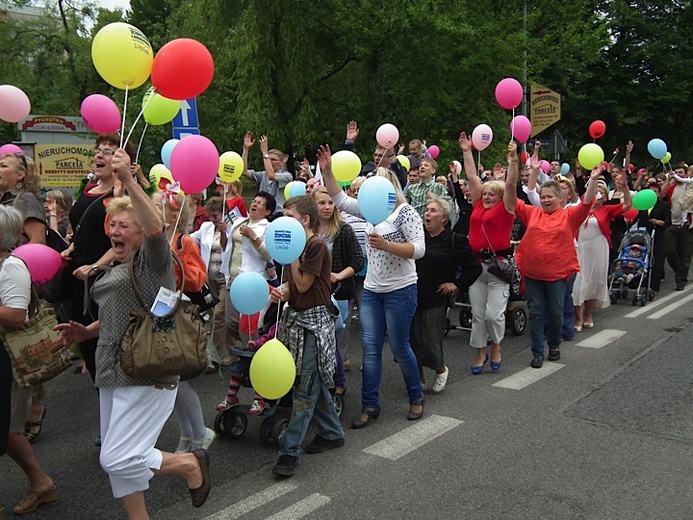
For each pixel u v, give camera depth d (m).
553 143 17.16
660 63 27.33
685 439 4.49
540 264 6.28
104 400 3.09
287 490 3.84
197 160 3.26
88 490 3.94
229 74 17.41
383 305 4.88
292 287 4.11
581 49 23.02
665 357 6.56
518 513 3.51
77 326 3.32
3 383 3.20
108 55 3.29
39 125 16.00
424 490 3.80
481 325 6.14
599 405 5.20
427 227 5.43
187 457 3.21
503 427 4.77
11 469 4.30
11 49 23.88
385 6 15.52
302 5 15.43
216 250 6.46
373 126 16.67
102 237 4.02
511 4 20.86
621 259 9.59
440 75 16.33
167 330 2.97
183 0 24.44
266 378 3.80
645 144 29.00
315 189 5.48
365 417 4.87
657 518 3.44
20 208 4.24
